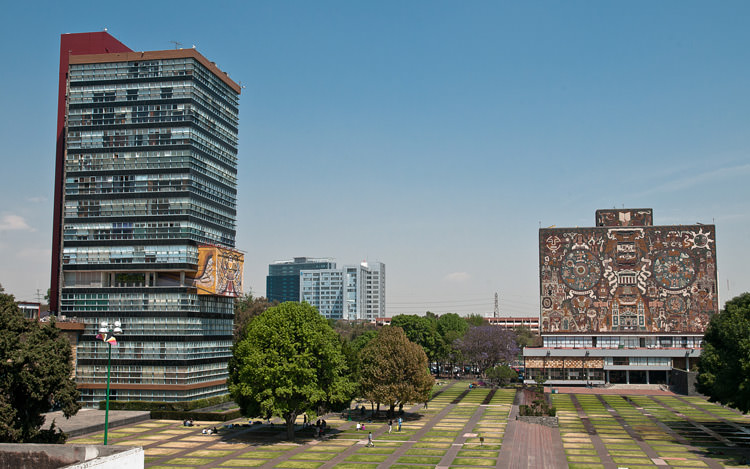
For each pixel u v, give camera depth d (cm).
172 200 14650
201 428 12031
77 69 15362
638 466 8812
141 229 14662
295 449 10031
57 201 15412
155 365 14038
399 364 13025
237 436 11206
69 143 15162
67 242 14875
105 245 14725
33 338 8156
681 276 19625
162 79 15025
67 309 14575
